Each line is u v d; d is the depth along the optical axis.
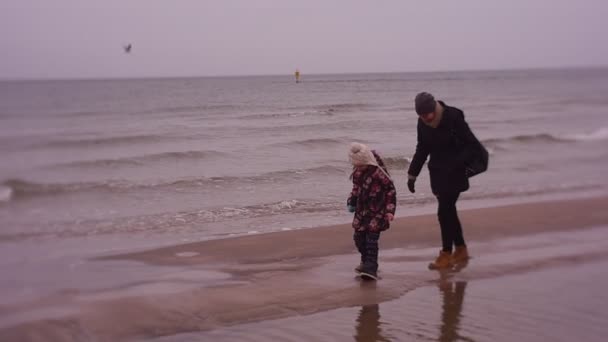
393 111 29.95
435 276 5.98
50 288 5.59
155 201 10.52
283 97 47.88
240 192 11.27
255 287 5.61
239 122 24.69
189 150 16.23
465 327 4.63
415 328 4.62
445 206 6.29
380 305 5.14
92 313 4.89
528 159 16.02
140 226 8.67
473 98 47.78
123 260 6.68
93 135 20.50
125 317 4.81
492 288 5.59
